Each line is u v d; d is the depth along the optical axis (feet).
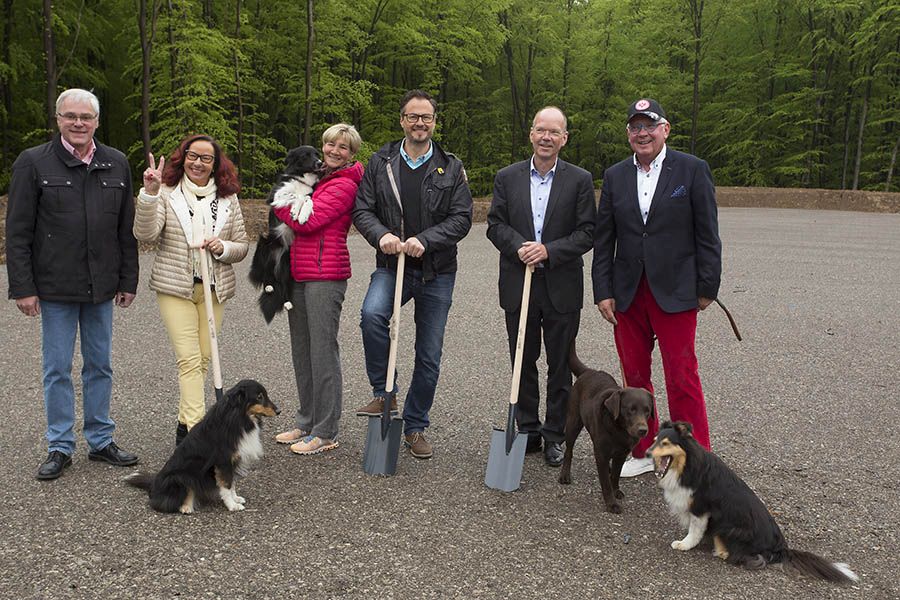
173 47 61.87
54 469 13.15
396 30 87.20
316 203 14.16
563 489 13.53
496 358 22.11
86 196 13.24
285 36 80.43
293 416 16.88
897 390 19.56
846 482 13.78
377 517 11.97
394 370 13.89
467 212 14.62
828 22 116.16
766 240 56.95
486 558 10.66
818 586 10.07
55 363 13.21
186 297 14.34
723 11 116.26
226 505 12.10
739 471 14.23
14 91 73.05
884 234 63.16
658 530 11.84
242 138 71.67
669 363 14.11
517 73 119.55
